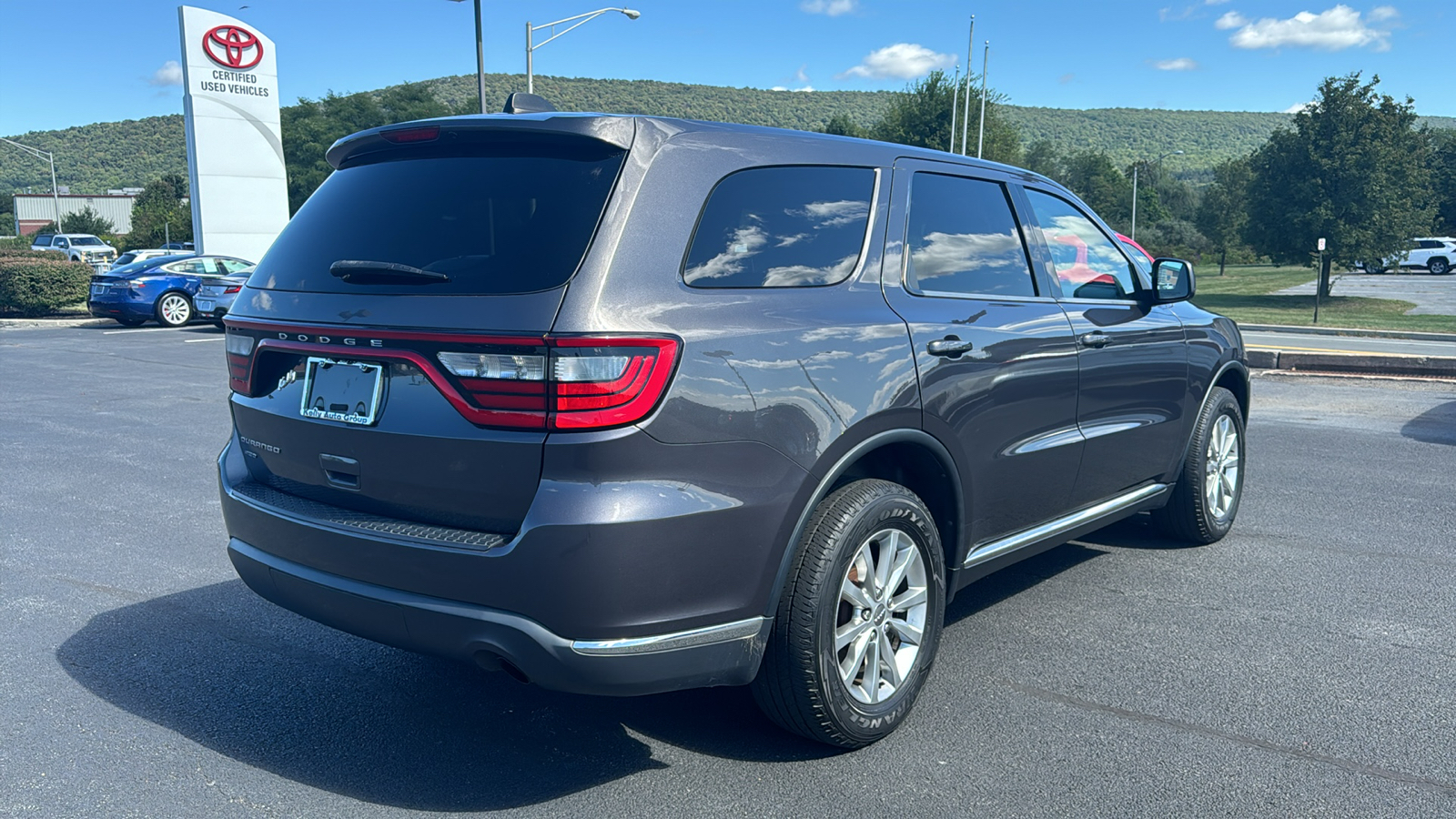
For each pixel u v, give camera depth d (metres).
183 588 4.48
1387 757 2.93
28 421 8.77
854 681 2.95
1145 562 4.86
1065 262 4.00
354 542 2.66
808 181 3.04
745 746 3.03
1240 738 3.05
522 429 2.40
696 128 2.81
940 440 3.15
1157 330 4.40
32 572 4.68
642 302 2.47
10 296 22.27
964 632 3.94
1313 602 4.28
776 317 2.74
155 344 16.19
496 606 2.45
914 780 2.81
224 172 28.83
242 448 3.25
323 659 3.71
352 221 2.92
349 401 2.74
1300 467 6.89
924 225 3.37
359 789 2.78
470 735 3.10
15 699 3.35
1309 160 32.97
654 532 2.42
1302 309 28.84
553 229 2.53
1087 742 3.03
